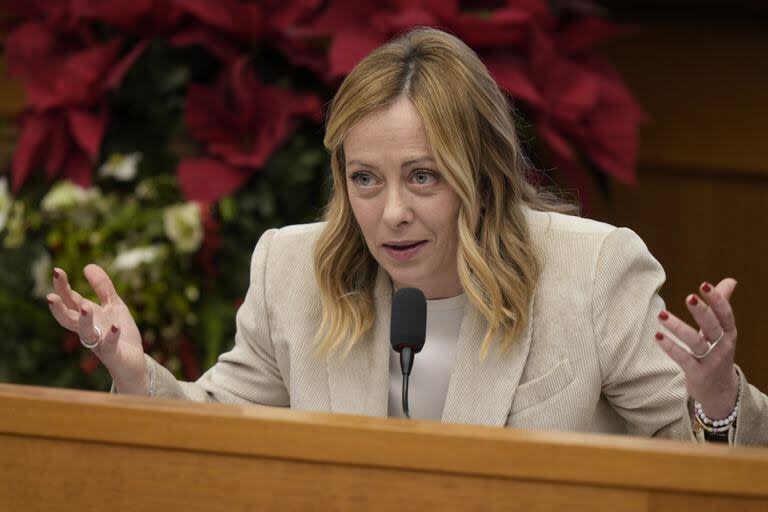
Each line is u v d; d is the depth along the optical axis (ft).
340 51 43.11
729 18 55.06
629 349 27.48
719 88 55.42
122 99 47.01
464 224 26.66
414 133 25.82
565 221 29.14
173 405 20.12
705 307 22.80
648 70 55.52
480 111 26.76
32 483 20.33
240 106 45.52
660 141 55.72
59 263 45.65
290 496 19.45
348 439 19.13
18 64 48.29
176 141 46.16
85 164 46.60
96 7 45.73
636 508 18.60
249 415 19.61
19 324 47.03
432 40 27.02
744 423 24.23
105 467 20.07
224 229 45.62
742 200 56.08
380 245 26.94
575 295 27.71
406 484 19.10
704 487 18.35
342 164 28.45
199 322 45.32
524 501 18.83
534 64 46.11
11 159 52.65
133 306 44.78
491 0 46.75
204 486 19.72
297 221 46.21
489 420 27.30
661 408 27.30
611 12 55.21
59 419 20.08
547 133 45.80
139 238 45.16
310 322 29.71
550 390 27.32
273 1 45.62
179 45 45.44
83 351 47.21
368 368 28.76
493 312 27.09
